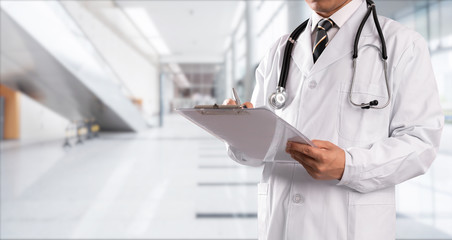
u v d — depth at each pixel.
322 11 0.87
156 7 11.23
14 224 2.83
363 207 0.79
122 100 9.52
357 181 0.72
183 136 10.57
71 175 4.77
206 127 0.78
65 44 5.81
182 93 24.39
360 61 0.82
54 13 5.20
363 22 0.83
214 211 3.23
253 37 9.39
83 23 6.55
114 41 10.40
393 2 3.67
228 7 11.38
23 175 4.77
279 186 0.88
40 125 10.73
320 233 0.79
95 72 7.28
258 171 5.09
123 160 6.10
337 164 0.68
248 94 9.44
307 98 0.85
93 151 7.29
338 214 0.79
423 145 0.72
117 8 10.91
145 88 17.28
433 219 2.85
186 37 16.38
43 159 6.21
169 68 23.83
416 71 0.78
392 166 0.71
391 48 0.82
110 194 3.79
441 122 0.74
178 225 2.86
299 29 0.98
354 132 0.79
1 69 6.38
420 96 0.76
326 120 0.82
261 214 0.93
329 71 0.85
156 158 6.33
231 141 0.81
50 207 3.30
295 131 0.60
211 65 24.09
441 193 3.40
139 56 15.50
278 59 1.01
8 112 9.81
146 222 2.92
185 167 5.42
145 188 4.06
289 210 0.83
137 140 9.45
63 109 9.77
